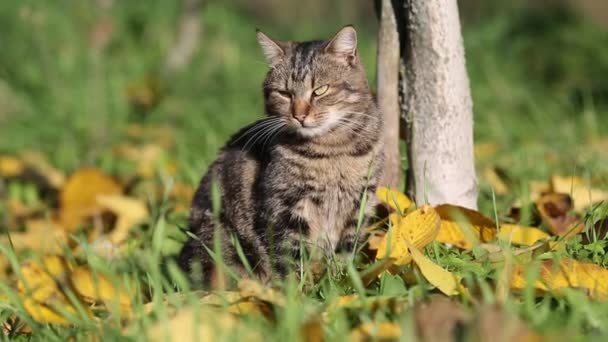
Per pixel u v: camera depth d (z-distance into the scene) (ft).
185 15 67.31
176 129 59.52
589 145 48.49
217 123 58.70
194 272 32.76
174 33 71.10
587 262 27.25
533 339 21.18
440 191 33.40
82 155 56.03
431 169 33.40
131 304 26.03
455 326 22.09
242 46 71.46
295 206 32.42
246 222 33.22
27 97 63.00
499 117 55.36
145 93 63.21
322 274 29.19
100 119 59.06
